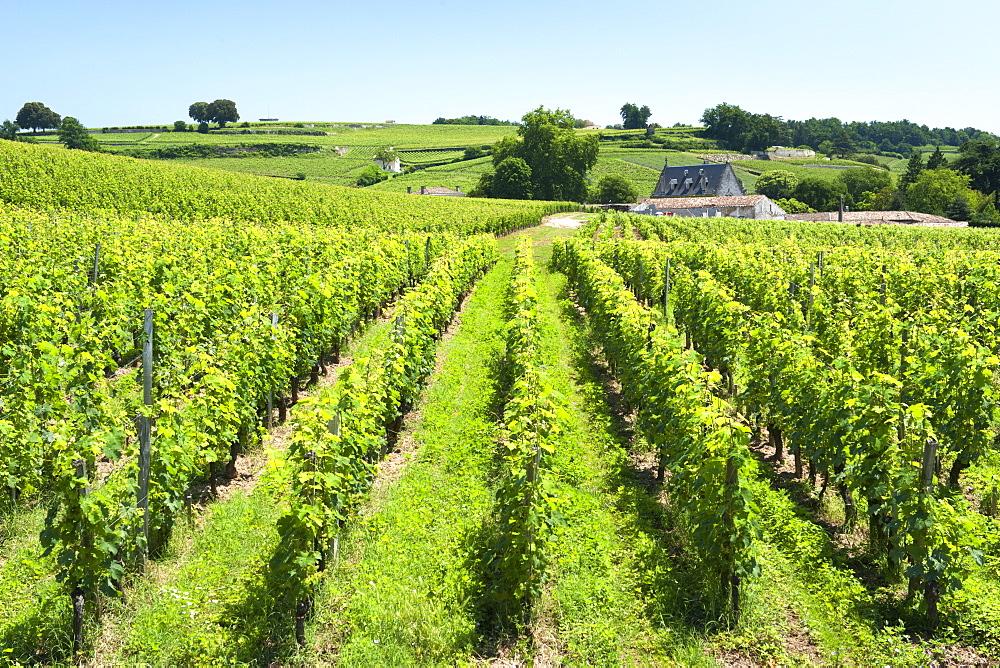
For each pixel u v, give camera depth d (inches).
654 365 424.2
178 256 712.4
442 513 365.4
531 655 268.5
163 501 304.8
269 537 335.0
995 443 450.0
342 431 318.0
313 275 549.0
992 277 722.2
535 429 310.7
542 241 2081.7
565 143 4576.8
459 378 608.7
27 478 321.4
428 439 467.5
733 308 523.5
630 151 7185.0
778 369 420.5
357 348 694.5
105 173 2005.4
